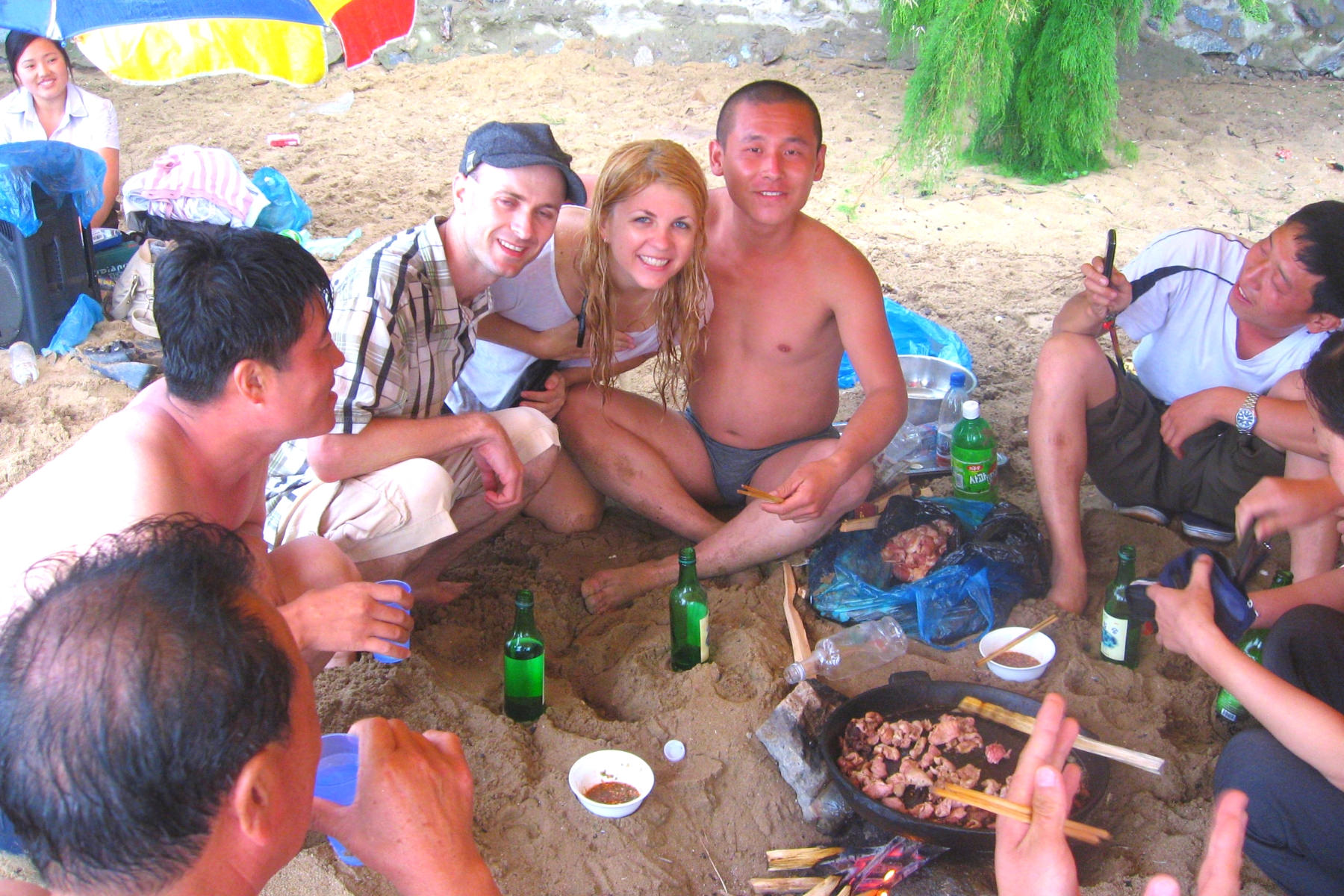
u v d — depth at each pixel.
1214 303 3.38
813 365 3.43
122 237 5.55
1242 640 2.78
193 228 5.34
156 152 7.96
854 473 3.28
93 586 1.17
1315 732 2.05
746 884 2.41
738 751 2.65
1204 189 7.65
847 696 2.86
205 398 2.11
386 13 4.00
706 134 8.56
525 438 3.19
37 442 4.20
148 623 1.14
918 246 6.57
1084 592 3.24
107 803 1.12
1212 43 9.86
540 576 3.44
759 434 3.53
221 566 1.24
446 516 2.92
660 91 9.51
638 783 2.56
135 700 1.11
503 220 2.72
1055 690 2.87
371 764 1.52
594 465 3.55
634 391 4.70
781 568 3.43
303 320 2.12
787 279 3.27
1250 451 3.38
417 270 2.82
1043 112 7.75
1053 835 1.40
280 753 1.21
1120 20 7.71
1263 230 6.95
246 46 3.88
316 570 2.58
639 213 2.88
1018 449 4.25
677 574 3.36
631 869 2.36
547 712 2.79
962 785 2.45
